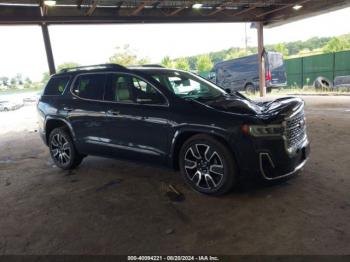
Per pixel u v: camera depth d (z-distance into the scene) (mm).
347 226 3359
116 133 5172
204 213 3910
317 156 5750
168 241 3363
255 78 21328
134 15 13219
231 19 15219
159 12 13641
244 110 4293
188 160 4484
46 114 6281
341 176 4703
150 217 3922
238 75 22438
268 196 4211
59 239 3561
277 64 21219
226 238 3334
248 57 21516
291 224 3480
